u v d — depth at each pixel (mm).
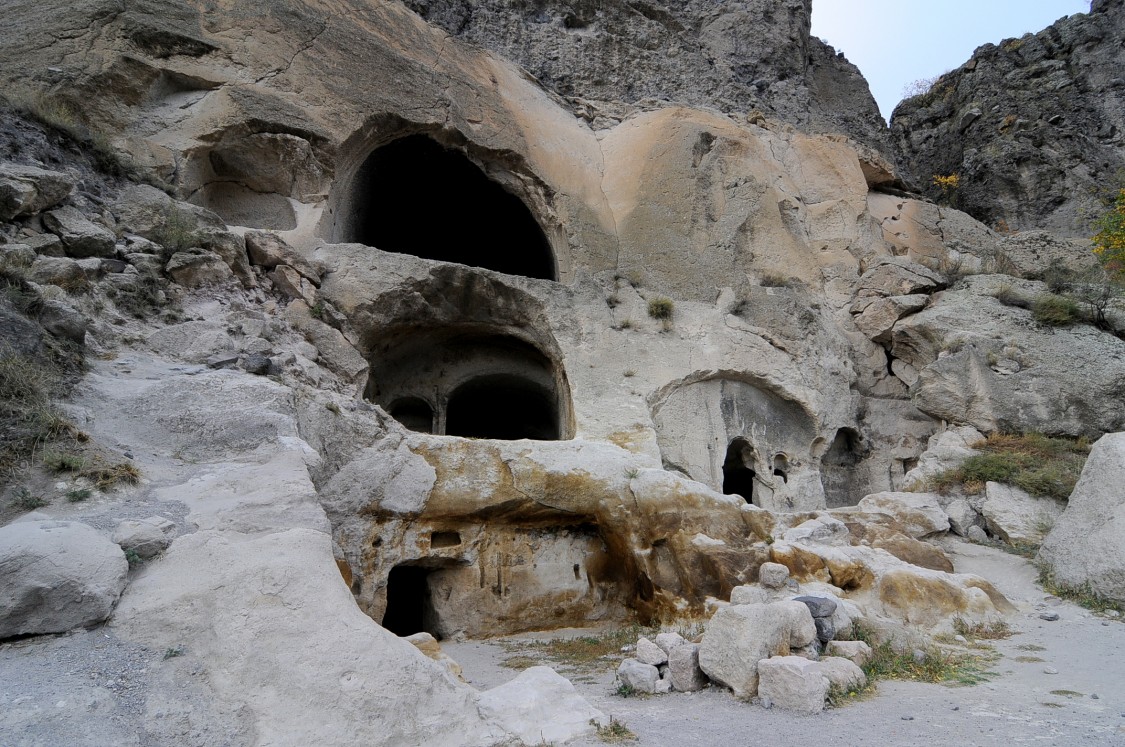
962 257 21219
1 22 12266
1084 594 8836
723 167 17922
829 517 10414
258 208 13195
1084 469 9719
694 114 18562
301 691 4129
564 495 9734
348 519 8562
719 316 15289
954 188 31141
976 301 16453
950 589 8258
